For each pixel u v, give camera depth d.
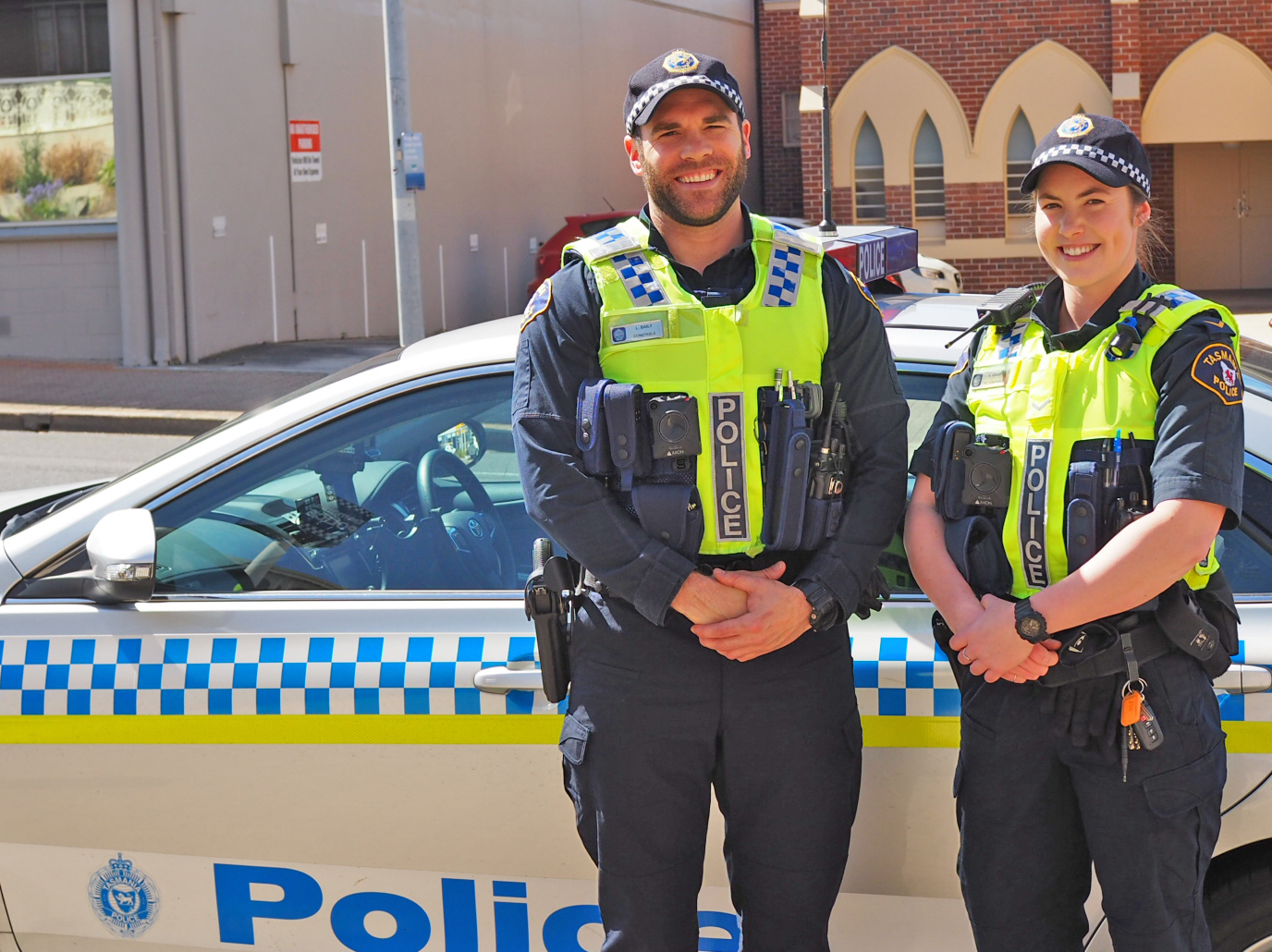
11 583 2.68
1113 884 2.16
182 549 2.68
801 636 2.26
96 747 2.58
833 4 17.78
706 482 2.21
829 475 2.22
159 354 13.38
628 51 20.94
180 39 13.05
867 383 2.30
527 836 2.48
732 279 2.33
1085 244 2.18
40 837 2.64
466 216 17.22
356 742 2.50
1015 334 2.28
